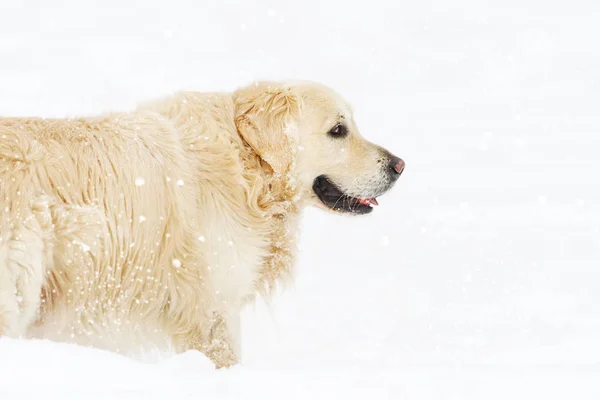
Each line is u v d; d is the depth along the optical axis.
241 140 5.95
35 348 4.03
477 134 15.20
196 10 23.61
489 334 6.18
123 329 5.42
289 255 6.17
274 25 22.27
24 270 4.81
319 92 6.17
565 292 7.54
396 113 16.41
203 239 5.48
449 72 19.48
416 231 9.78
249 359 5.90
